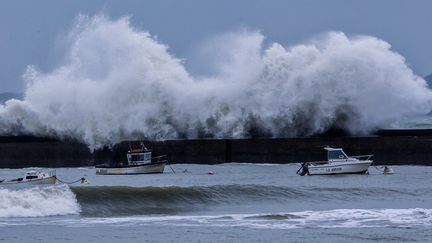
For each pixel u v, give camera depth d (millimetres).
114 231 118688
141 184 197000
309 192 170625
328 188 176750
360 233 118750
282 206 154500
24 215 132750
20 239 111312
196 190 157625
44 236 113688
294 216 136375
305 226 125312
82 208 140375
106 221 129250
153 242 110062
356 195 170375
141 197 150250
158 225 125312
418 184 193625
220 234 116875
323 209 148625
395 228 123688
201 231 119375
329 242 111625
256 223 128125
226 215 138000
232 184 182125
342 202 161250
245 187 164625
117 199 146375
